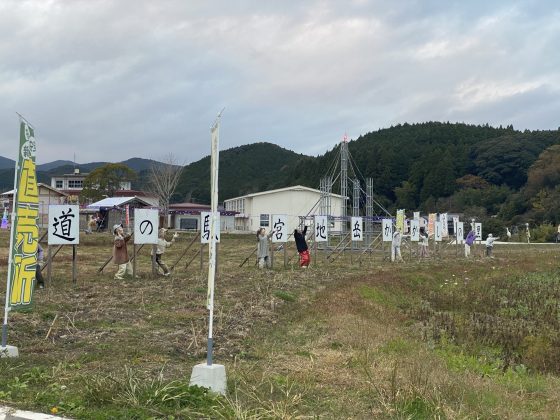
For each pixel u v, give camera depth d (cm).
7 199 5397
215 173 630
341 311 1269
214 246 630
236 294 1442
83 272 1934
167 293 1418
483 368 905
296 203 5959
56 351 822
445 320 1384
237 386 645
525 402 686
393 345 958
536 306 1683
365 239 3706
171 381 629
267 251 2252
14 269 787
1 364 714
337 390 663
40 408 551
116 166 7006
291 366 784
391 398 607
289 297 1442
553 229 6238
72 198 5516
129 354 810
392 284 1925
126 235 1734
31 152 813
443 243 4394
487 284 2166
